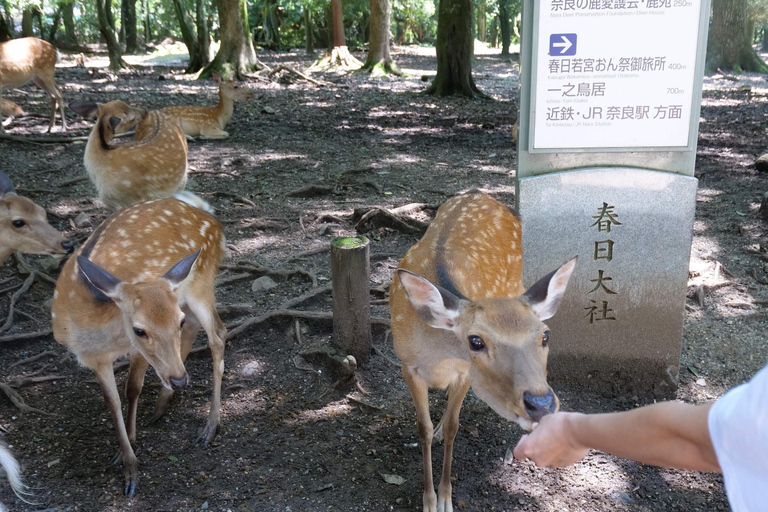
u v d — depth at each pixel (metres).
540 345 1.19
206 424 1.77
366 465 1.65
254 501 1.52
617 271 1.83
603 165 1.77
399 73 9.70
